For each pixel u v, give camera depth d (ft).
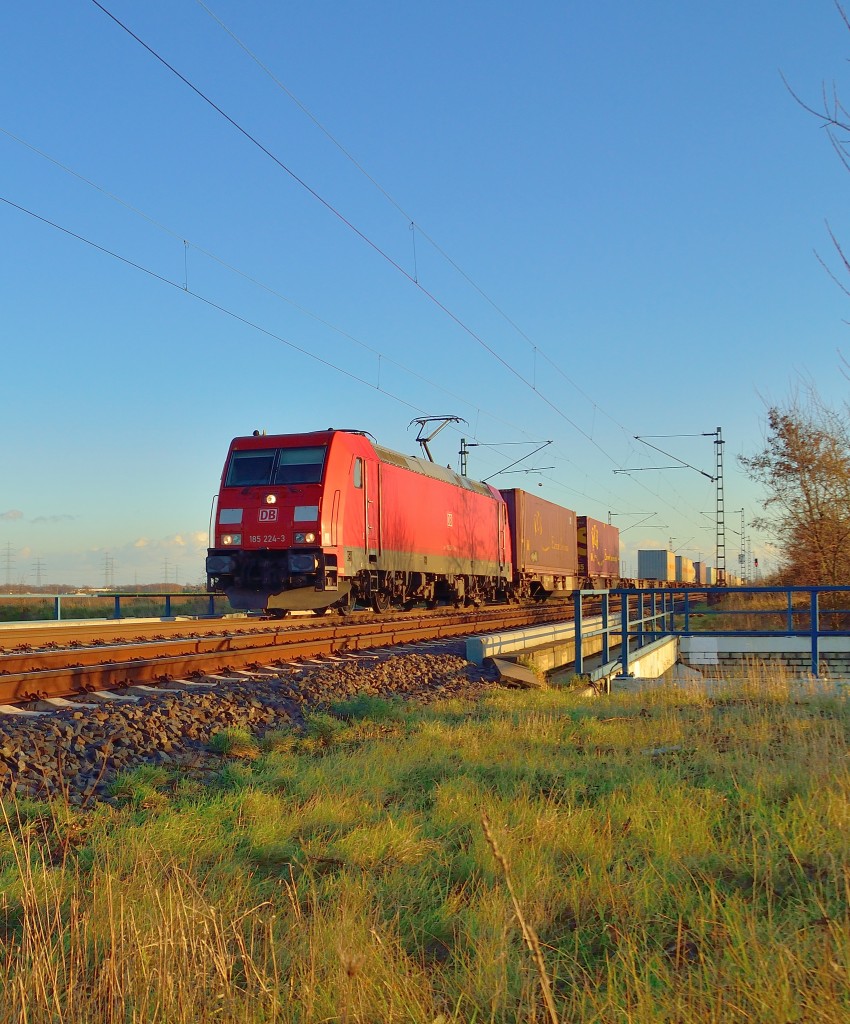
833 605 99.04
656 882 16.94
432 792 24.25
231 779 25.93
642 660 58.59
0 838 20.07
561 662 67.31
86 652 43.11
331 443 74.54
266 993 12.96
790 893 16.42
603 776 25.14
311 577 71.82
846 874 16.03
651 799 21.62
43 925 15.66
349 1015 12.46
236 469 75.82
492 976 13.41
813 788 21.84
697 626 100.99
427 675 50.96
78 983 13.69
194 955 13.61
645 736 31.01
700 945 14.07
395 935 15.34
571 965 14.23
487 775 26.05
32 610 115.24
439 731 32.78
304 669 48.57
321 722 34.06
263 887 17.54
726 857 18.20
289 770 27.02
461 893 17.10
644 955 13.89
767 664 69.15
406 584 89.30
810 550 101.55
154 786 25.43
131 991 13.19
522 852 18.71
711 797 21.75
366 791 24.63
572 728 33.19
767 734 29.53
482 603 115.14
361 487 77.82
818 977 12.49
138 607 121.70
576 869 17.93
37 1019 12.50
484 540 111.75
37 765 25.67
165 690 39.04
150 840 19.60
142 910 15.70
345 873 17.92
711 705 39.32
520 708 39.81
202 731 32.60
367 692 44.42
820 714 34.86
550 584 145.07
